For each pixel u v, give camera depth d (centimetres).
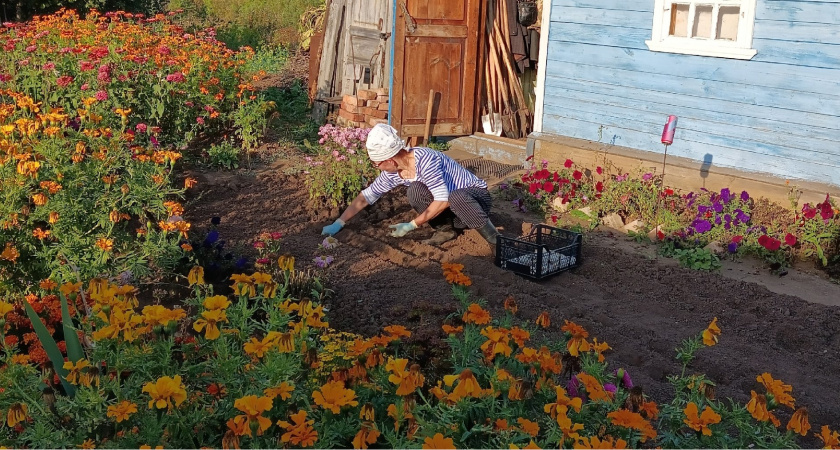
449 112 997
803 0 684
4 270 497
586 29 830
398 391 293
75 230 518
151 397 294
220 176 826
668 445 315
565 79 859
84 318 377
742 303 568
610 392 314
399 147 616
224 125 966
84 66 755
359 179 750
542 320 344
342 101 1064
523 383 301
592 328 510
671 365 468
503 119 1030
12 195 521
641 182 764
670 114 786
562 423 278
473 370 336
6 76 831
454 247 657
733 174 742
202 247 572
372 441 286
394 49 945
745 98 733
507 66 1040
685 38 762
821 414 421
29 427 303
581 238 623
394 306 525
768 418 301
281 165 884
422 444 287
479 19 998
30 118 699
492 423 295
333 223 685
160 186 645
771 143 726
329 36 1118
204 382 336
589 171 838
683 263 643
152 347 317
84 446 282
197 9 1906
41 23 1085
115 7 1596
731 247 653
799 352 507
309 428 267
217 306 322
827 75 682
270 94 1191
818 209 668
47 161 588
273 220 703
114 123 779
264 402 271
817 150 700
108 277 504
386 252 636
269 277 354
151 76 866
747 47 720
